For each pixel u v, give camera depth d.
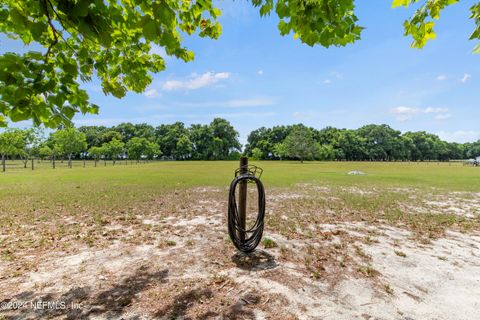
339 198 7.57
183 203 6.65
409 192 8.84
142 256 3.16
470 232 4.30
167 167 26.83
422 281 2.59
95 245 3.53
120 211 5.66
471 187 10.16
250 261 3.01
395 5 2.00
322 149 55.06
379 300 2.23
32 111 1.63
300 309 2.08
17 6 1.45
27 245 3.49
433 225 4.71
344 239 3.87
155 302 2.15
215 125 66.12
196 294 2.27
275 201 7.08
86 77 1.90
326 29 1.78
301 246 3.55
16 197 7.30
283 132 63.12
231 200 3.15
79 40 1.96
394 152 65.62
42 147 26.64
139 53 2.40
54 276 2.60
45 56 1.59
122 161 52.50
